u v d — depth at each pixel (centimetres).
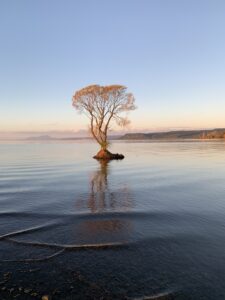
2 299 757
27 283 833
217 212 1542
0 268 922
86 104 5009
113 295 769
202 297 758
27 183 2530
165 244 1101
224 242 1120
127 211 1563
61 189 2236
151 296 762
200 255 1005
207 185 2394
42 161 4862
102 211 1566
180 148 9144
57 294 777
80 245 1094
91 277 862
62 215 1495
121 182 2567
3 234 1216
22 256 1005
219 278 852
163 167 3753
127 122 5125
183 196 1953
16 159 5341
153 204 1722
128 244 1102
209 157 5356
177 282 830
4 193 2077
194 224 1339
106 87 4897
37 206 1686
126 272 888
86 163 4431
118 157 5272
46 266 932
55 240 1146
